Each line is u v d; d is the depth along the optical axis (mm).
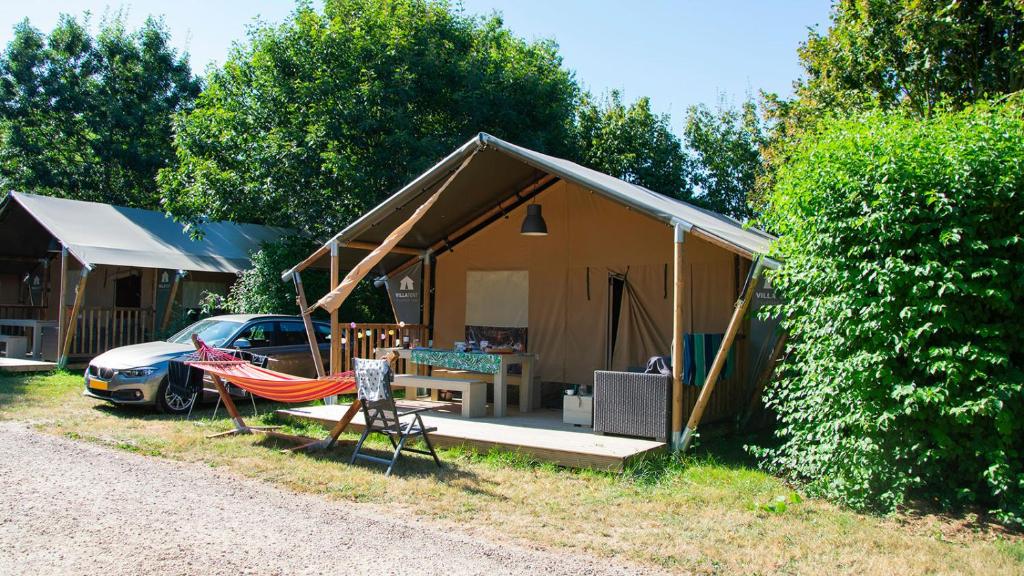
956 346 5637
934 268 5605
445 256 11953
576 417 8664
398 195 9164
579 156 20656
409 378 9688
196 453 7430
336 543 4781
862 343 6023
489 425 8586
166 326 15297
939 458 5883
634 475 6762
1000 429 5383
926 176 5781
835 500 6074
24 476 6266
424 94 16812
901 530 5395
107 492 5871
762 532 5250
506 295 11297
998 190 5566
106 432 8344
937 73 14508
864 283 5957
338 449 7797
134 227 16062
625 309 10227
